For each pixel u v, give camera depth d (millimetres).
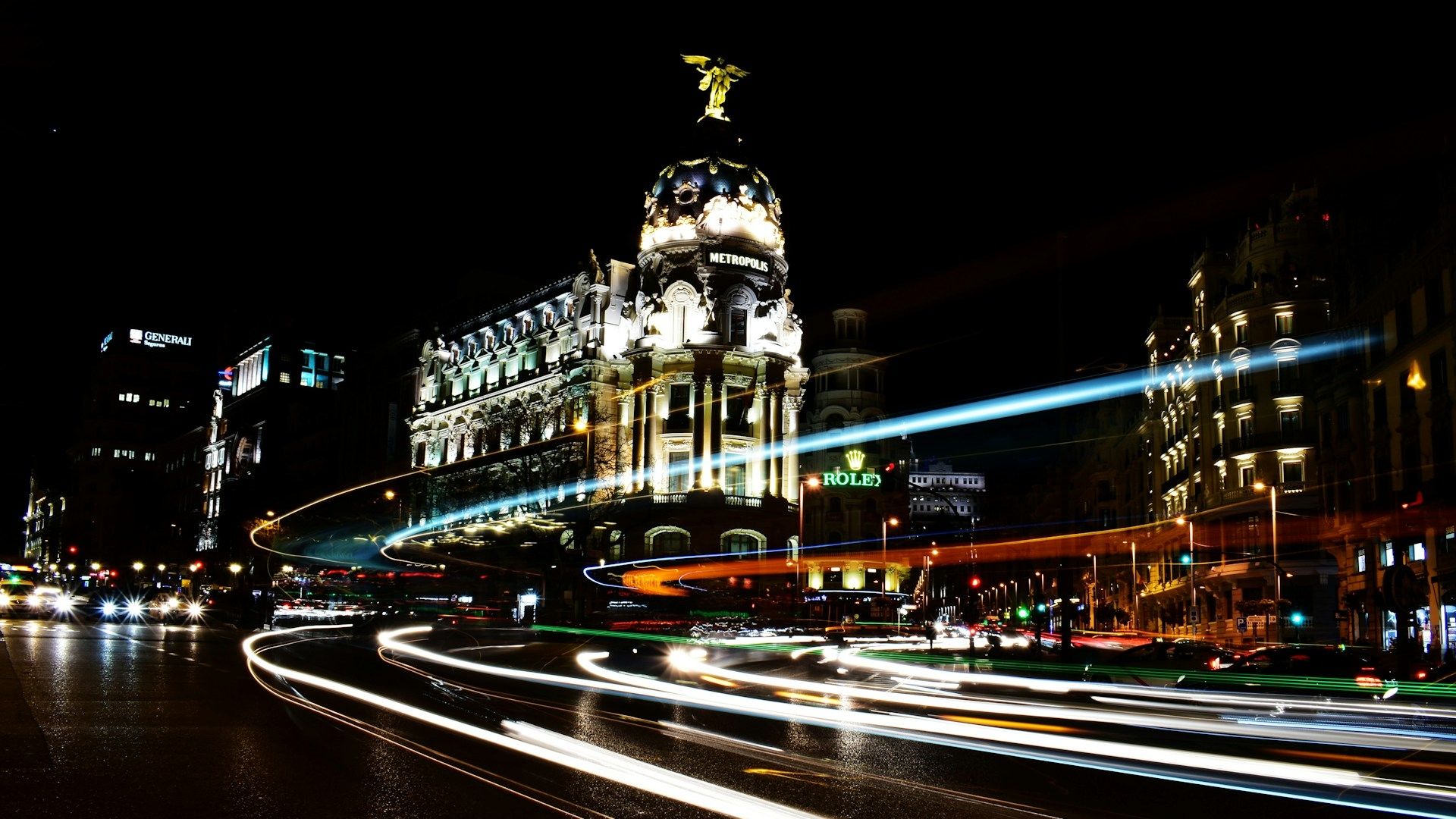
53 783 11062
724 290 88625
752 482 88625
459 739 15078
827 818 10438
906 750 15492
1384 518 49906
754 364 89375
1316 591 62781
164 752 13234
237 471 148375
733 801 11094
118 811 9898
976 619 49500
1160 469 89312
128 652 31578
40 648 31672
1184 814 11195
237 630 53438
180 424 186875
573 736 15852
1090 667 32312
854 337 112875
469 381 107250
